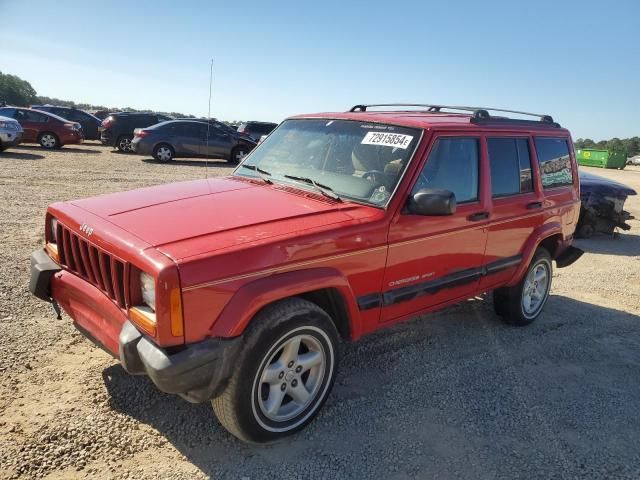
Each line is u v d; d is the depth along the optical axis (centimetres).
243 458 298
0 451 280
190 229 292
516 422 358
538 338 510
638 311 617
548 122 545
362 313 345
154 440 304
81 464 279
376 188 359
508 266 469
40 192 1010
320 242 307
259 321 286
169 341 259
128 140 2141
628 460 326
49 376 356
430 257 382
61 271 343
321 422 339
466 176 412
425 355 451
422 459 311
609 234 1069
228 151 1908
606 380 432
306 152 416
